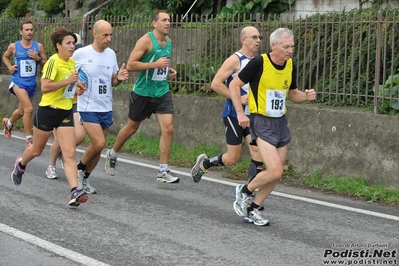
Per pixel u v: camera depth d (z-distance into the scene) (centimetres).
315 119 2220
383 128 2055
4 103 3556
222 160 1894
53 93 1711
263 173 1559
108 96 1905
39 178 2109
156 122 2755
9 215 1648
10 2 5438
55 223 1584
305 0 3466
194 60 2756
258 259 1334
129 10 4319
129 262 1306
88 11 4566
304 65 2450
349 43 2466
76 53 1870
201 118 2592
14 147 2759
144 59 2033
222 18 2695
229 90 1727
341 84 2456
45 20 3516
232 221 1636
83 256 1341
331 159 2169
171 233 1516
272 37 1523
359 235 1534
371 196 1962
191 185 2089
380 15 2159
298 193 2028
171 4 3922
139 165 2423
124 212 1705
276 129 1555
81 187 1900
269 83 1535
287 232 1545
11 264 1294
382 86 2141
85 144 2895
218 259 1331
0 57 3903
